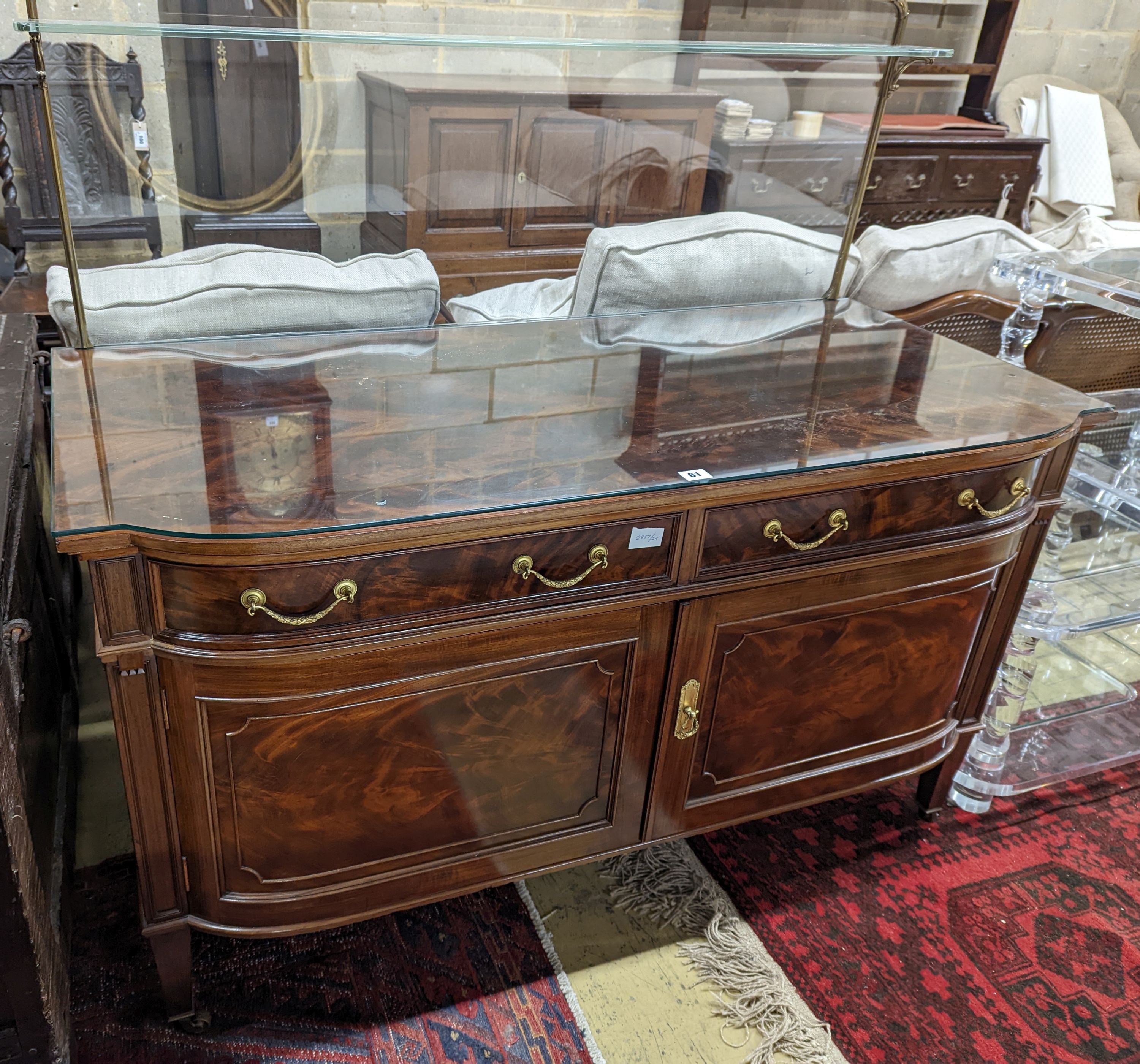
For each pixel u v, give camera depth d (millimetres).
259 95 1342
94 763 1732
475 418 1268
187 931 1236
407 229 1552
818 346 1621
